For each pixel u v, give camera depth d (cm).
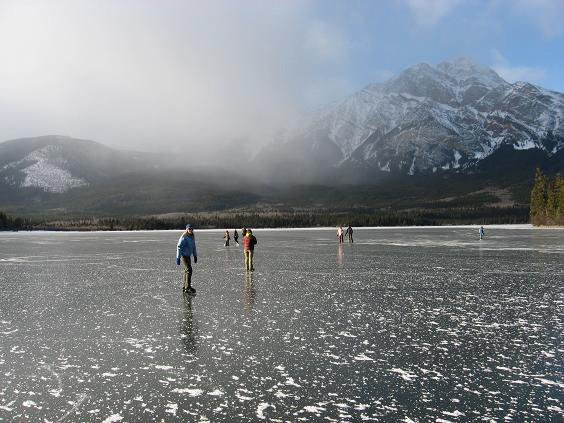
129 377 1004
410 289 2169
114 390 933
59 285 2445
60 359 1130
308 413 820
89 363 1099
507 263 3372
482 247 5256
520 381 957
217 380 981
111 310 1730
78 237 10888
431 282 2397
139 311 1705
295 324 1469
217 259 4056
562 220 13125
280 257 4172
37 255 4819
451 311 1645
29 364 1095
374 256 4141
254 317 1579
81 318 1592
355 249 5169
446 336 1303
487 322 1471
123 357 1141
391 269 3039
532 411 820
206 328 1426
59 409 849
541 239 7044
